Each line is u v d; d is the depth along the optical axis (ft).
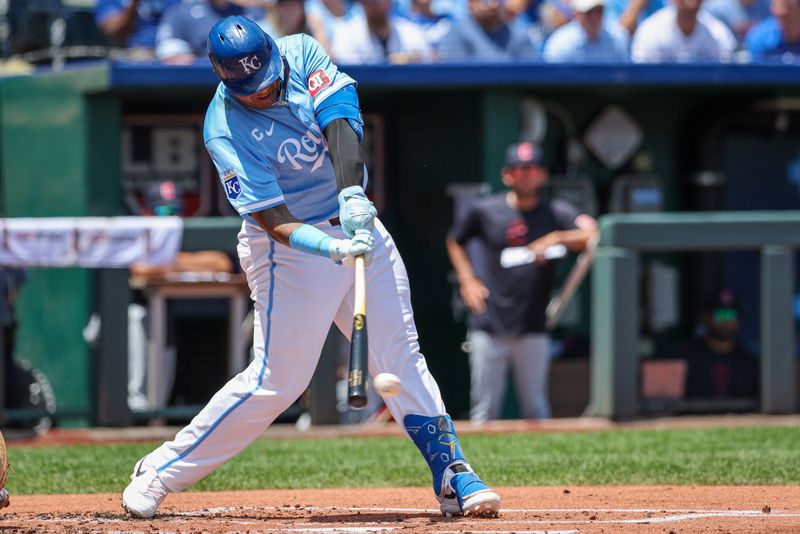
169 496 67.77
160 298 115.85
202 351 117.80
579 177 141.38
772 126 143.23
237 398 53.36
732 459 84.33
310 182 51.88
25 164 134.10
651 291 139.74
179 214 124.67
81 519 54.65
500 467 81.25
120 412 112.47
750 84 133.59
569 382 129.70
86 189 125.49
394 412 54.08
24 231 112.88
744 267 141.08
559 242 117.08
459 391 138.41
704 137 143.64
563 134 142.51
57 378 124.67
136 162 138.00
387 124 146.51
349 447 96.84
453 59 134.72
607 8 148.15
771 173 146.00
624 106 143.84
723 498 63.21
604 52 137.28
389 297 52.70
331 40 140.15
